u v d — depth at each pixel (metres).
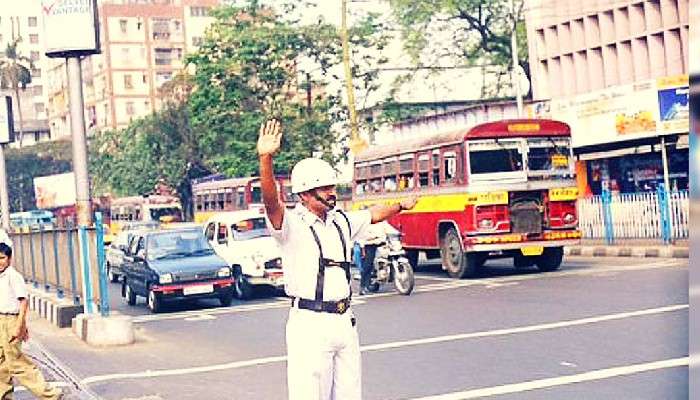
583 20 30.56
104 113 100.19
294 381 4.81
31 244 21.12
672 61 26.55
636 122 24.52
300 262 4.82
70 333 13.92
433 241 19.12
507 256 18.33
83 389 9.00
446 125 38.28
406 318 13.10
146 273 17.16
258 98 43.22
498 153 17.64
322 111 43.53
